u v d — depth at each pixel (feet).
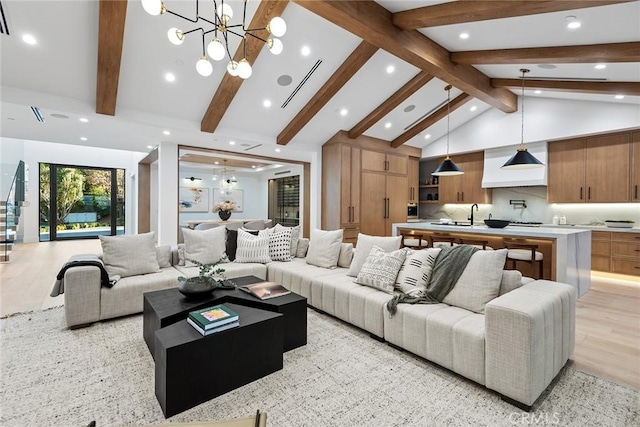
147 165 27.40
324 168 21.27
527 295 6.73
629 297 13.10
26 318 10.02
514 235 12.01
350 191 20.70
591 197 17.69
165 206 18.51
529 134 19.36
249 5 10.28
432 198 26.91
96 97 12.51
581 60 11.02
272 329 7.06
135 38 10.75
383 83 16.28
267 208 36.68
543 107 18.79
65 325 9.48
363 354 7.98
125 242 11.14
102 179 32.50
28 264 18.56
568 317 7.19
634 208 17.24
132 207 32.73
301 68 13.75
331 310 10.23
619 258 16.62
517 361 5.79
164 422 5.51
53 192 29.94
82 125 14.88
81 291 9.25
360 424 5.45
